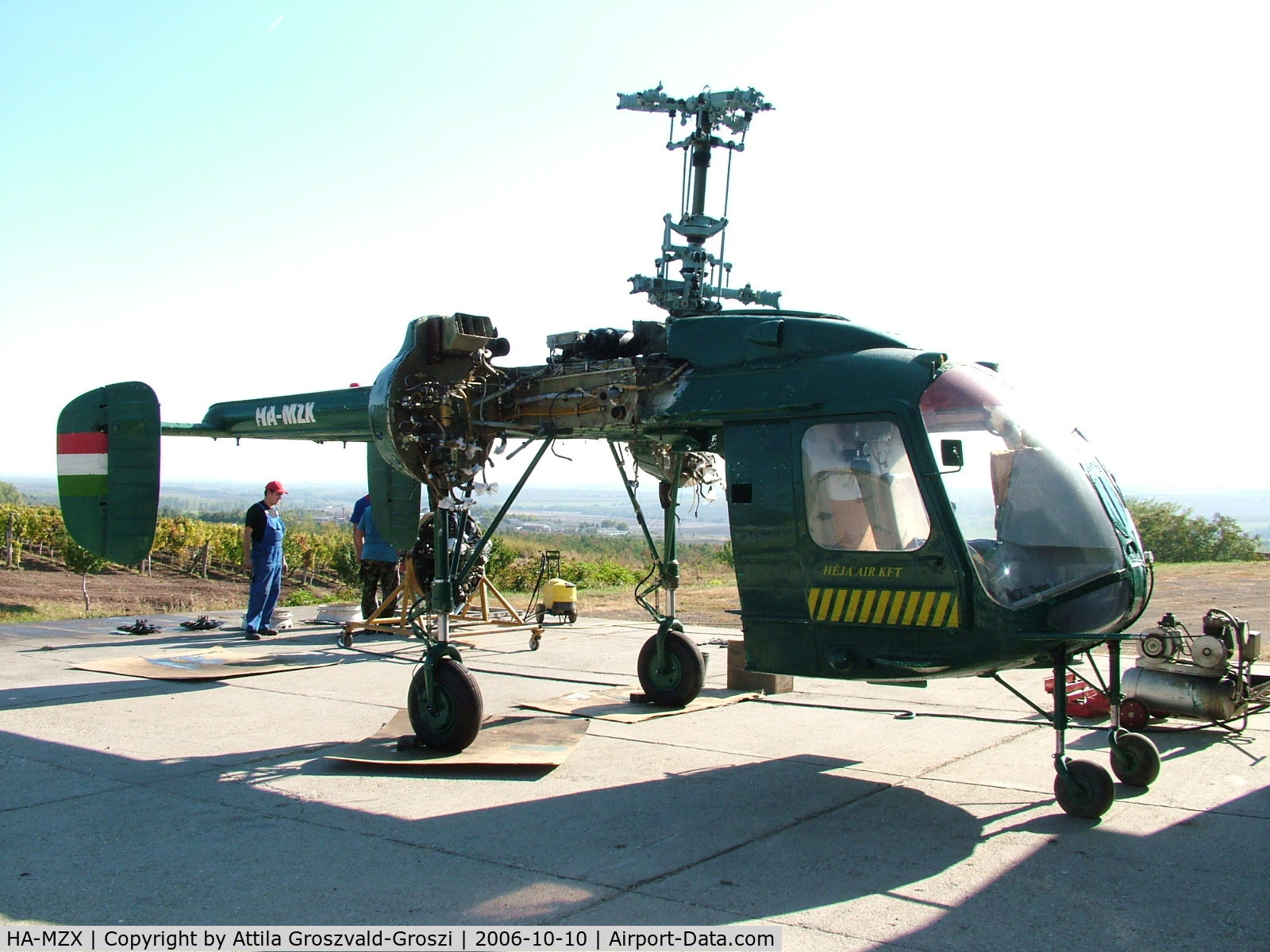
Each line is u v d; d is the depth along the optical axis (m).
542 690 8.32
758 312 5.90
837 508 5.11
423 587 10.82
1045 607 4.72
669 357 5.97
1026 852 4.21
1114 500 5.16
